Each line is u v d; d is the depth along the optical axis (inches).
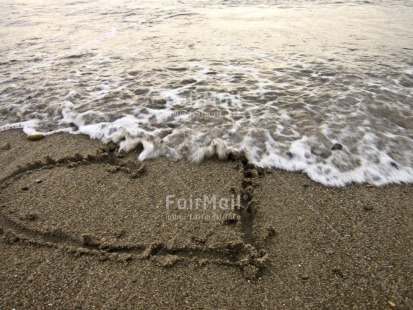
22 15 491.8
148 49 342.0
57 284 123.1
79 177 178.5
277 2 548.7
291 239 140.6
